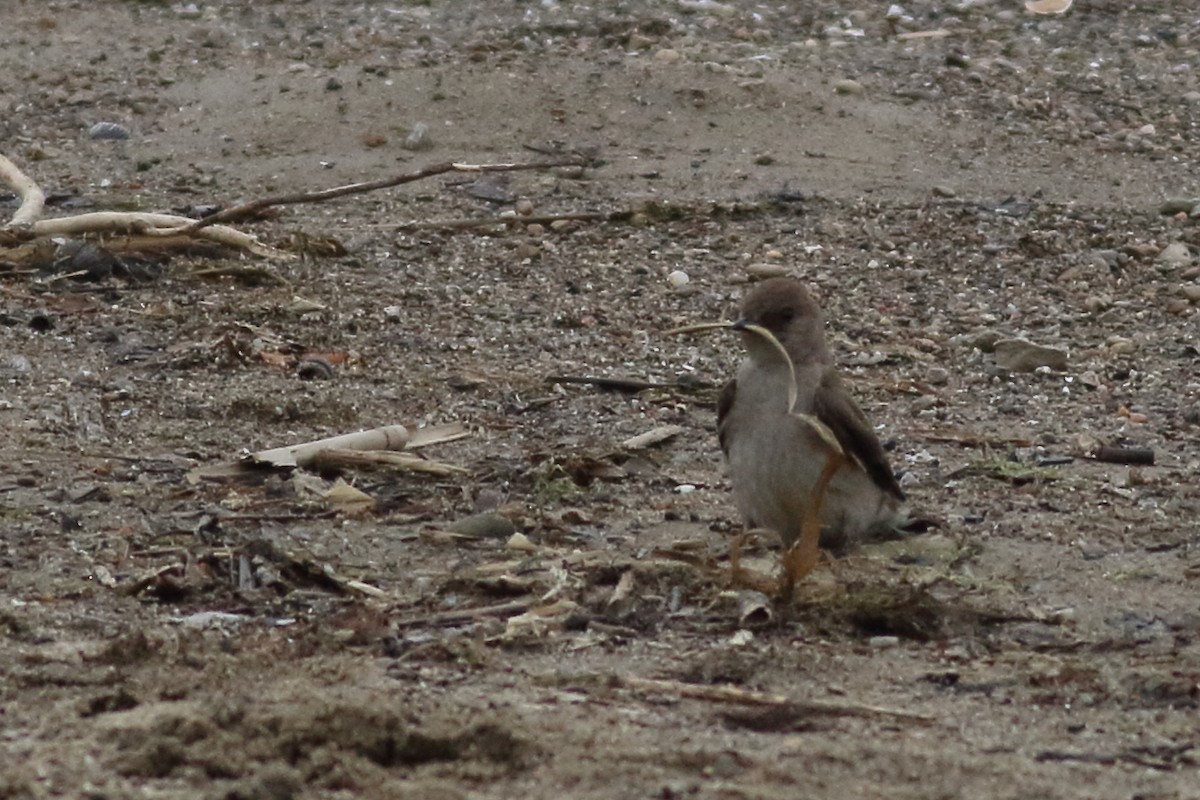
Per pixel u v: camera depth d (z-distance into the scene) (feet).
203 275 53.57
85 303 50.67
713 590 32.65
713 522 37.52
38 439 40.52
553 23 80.59
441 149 66.23
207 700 26.35
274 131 67.72
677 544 35.35
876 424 45.01
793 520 35.96
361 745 24.90
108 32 79.41
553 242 58.75
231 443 41.22
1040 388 48.42
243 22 81.46
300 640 29.68
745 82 71.56
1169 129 72.69
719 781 24.41
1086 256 59.00
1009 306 55.42
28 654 28.50
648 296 54.80
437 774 24.38
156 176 64.39
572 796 23.76
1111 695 28.78
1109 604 33.37
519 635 30.27
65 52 76.79
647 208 61.26
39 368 45.39
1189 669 29.94
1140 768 25.73
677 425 44.01
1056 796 24.45
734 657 29.45
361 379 46.19
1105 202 64.75
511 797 23.70
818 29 82.64
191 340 48.24
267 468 39.17
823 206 62.59
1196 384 49.03
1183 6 90.58
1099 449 42.98
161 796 23.13
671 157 66.18
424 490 38.68
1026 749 26.35
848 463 34.86
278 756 24.68
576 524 37.06
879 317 53.88
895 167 66.54
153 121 69.36
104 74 73.97
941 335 52.54
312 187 63.16
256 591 32.27
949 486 40.42
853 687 28.71
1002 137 70.03
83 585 32.37
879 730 26.86
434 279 55.11
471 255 57.36
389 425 42.91
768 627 31.22
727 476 40.73
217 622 30.71
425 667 28.71
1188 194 65.87
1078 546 36.58
